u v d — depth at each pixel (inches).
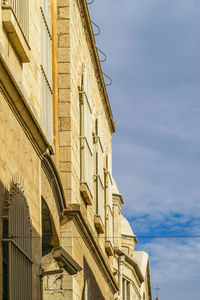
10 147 734.5
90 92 1288.1
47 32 983.6
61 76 1117.7
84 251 1198.3
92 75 1384.1
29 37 836.0
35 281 830.5
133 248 2615.7
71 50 1129.4
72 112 1127.0
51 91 1004.6
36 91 874.1
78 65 1208.8
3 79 697.6
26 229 781.3
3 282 708.0
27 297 775.7
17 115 756.6
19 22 764.6
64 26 1125.1
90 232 1211.9
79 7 1217.4
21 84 738.8
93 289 1305.4
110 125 1667.1
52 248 1041.5
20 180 762.2
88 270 1243.8
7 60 692.1
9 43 751.1
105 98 1547.7
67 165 1099.3
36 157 853.8
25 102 756.0
